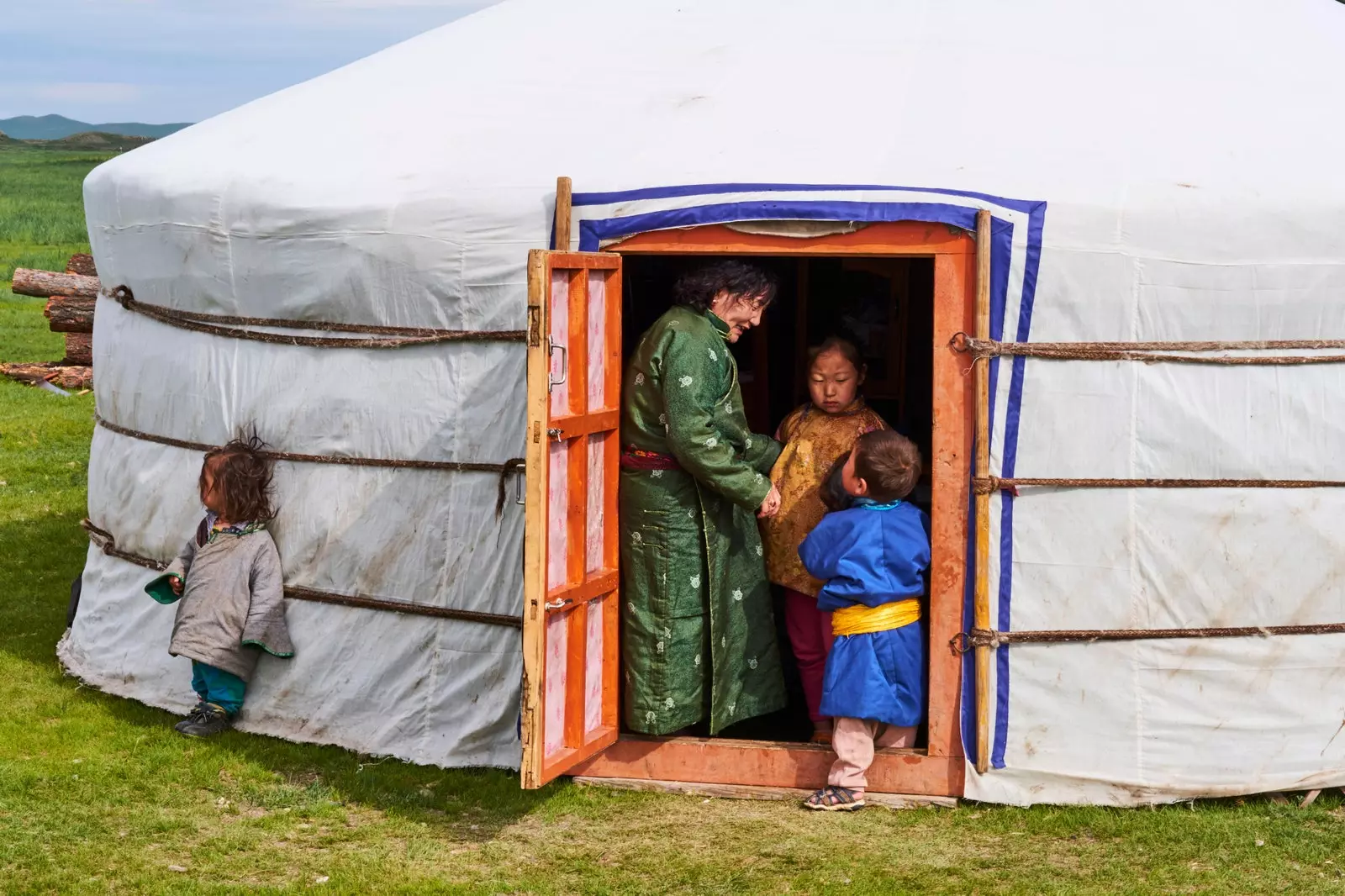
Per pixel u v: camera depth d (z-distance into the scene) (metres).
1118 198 4.82
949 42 6.05
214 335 5.80
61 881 4.45
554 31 6.58
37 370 15.77
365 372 5.41
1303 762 5.05
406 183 5.31
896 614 4.94
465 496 5.27
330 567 5.56
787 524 5.25
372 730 5.52
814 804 5.04
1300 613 4.99
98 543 6.55
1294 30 6.33
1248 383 4.90
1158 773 5.04
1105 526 4.91
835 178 4.92
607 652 5.03
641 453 4.98
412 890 4.40
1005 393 4.87
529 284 4.27
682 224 4.89
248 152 5.89
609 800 5.13
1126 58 5.91
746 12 6.55
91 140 160.38
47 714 5.99
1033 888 4.42
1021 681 5.00
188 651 5.56
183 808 5.05
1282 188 4.87
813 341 7.15
